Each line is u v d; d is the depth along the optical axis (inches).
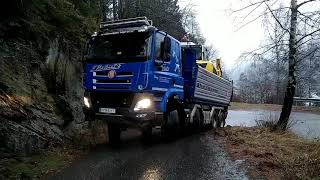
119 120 394.9
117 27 418.0
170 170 303.6
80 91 533.3
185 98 518.9
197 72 516.7
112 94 401.4
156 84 405.7
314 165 291.9
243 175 285.1
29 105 390.3
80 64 556.4
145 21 410.6
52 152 357.1
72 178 280.5
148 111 389.1
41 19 490.0
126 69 391.9
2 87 370.3
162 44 418.3
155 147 415.8
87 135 457.7
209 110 625.6
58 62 498.0
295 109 1469.0
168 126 448.8
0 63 394.6
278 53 512.7
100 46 414.9
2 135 319.0
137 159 347.3
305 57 492.7
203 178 278.2
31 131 355.6
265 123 625.6
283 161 320.2
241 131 550.9
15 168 293.7
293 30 482.9
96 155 366.6
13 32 434.3
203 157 356.8
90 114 410.6
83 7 622.8
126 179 276.8
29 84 419.2
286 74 597.0
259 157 349.7
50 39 490.0
